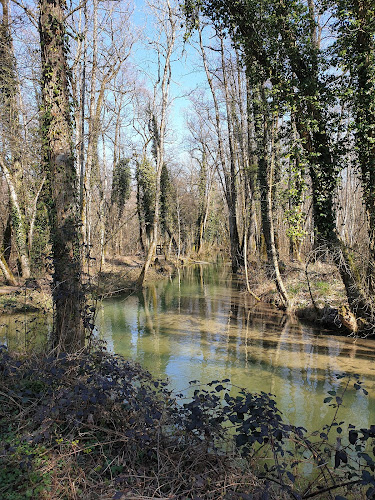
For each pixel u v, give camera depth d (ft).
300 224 37.70
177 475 11.41
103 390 13.42
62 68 21.74
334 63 32.12
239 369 26.43
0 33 45.88
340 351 30.55
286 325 39.19
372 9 28.14
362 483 9.29
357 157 33.22
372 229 33.30
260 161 51.49
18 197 56.49
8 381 15.35
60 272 20.61
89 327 19.13
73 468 11.33
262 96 42.91
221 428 13.16
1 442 11.68
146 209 92.63
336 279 48.85
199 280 76.54
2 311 34.37
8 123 49.11
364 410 20.15
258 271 63.77
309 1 37.65
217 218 148.66
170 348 31.27
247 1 31.94
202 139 100.27
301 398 21.63
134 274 73.61
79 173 45.60
